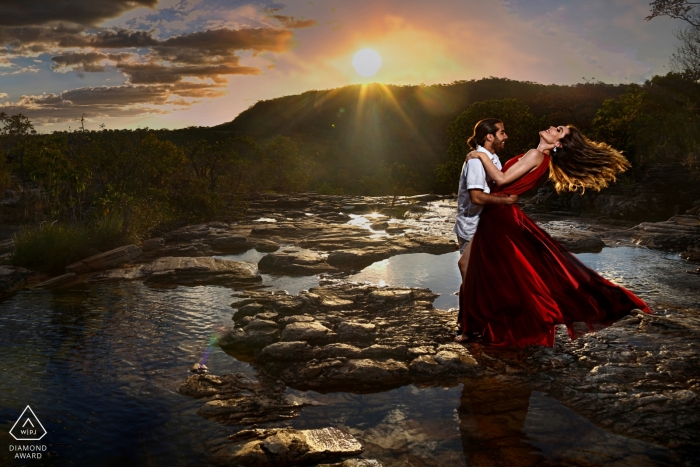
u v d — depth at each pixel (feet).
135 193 40.24
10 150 65.41
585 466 8.44
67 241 25.23
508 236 13.47
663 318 16.05
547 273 13.23
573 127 13.75
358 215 51.57
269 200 61.77
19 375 12.30
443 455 8.87
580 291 13.07
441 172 90.89
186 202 43.24
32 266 24.31
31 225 31.48
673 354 13.24
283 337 14.44
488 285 13.61
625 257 26.96
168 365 13.05
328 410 10.69
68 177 30.19
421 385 11.85
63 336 15.15
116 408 10.70
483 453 8.92
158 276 22.38
